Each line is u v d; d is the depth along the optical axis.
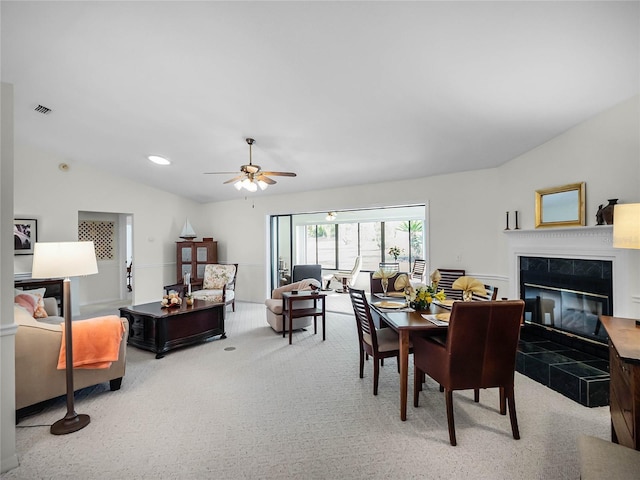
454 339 2.02
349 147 4.16
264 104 3.26
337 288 9.12
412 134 3.68
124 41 2.47
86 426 2.26
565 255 3.25
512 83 2.57
